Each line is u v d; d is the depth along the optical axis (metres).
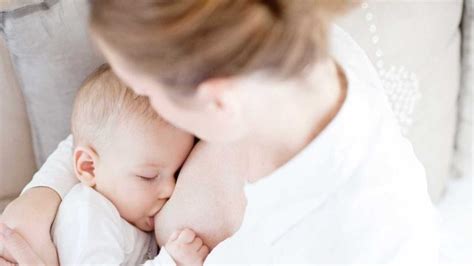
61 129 1.02
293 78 0.54
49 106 0.99
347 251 0.60
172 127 0.84
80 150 0.88
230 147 0.77
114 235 0.87
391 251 0.60
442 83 1.15
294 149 0.62
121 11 0.49
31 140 1.07
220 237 0.81
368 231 0.60
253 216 0.66
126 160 0.86
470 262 1.23
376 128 0.64
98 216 0.87
